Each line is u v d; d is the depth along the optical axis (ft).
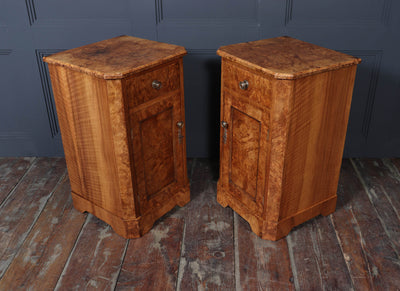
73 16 7.46
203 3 7.30
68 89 5.87
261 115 5.67
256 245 6.28
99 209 6.62
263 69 5.28
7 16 7.39
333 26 7.34
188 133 8.46
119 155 5.81
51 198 7.38
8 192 7.54
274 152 5.70
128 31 7.53
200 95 8.07
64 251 6.19
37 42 7.62
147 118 5.92
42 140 8.56
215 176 8.02
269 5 7.23
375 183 7.66
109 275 5.76
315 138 5.92
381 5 7.18
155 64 5.60
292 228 6.61
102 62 5.60
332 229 6.57
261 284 5.60
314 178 6.32
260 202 6.25
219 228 6.64
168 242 6.36
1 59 7.78
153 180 6.48
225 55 5.88
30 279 5.70
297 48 6.12
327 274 5.74
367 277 5.68
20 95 8.12
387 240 6.32
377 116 8.07
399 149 8.36
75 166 6.61
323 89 5.55
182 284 5.62
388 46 7.43
